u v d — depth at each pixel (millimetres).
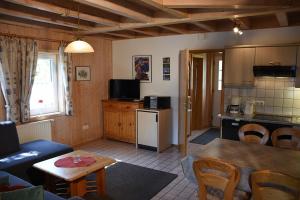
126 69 6008
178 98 5305
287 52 3793
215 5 2814
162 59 5434
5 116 4102
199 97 6895
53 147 3811
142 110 5141
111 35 5543
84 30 4688
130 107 5445
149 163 4414
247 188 2213
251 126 3240
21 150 3648
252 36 4379
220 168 1938
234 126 4105
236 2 2783
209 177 1991
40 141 4125
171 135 5453
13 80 4062
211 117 7254
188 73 4793
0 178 2328
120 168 4172
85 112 5582
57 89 5031
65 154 3479
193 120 6898
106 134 5957
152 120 5035
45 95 4828
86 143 5629
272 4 2797
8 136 3576
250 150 2750
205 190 2053
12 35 4023
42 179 3418
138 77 5824
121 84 5855
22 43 4145
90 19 3646
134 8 3369
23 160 3246
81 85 5430
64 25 4199
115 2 3051
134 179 3754
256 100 4426
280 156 2551
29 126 4238
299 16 3908
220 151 2711
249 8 3062
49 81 4883
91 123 5762
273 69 3867
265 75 4016
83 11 3471
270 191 1772
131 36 5438
